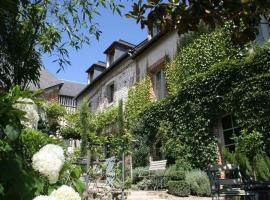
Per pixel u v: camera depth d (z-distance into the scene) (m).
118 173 7.68
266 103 7.55
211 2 2.68
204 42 9.83
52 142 1.72
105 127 15.48
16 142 1.45
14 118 1.39
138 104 12.97
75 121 17.52
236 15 2.79
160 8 2.79
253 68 8.04
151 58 13.00
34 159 1.40
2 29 3.03
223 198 6.39
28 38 3.35
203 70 9.64
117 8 3.99
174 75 10.93
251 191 4.20
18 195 1.25
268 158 6.59
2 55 3.18
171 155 9.87
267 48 7.87
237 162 6.49
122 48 17.23
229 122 8.80
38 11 3.54
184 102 9.89
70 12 3.96
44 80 21.64
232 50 8.88
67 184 1.71
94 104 18.11
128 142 11.39
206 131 9.10
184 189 7.61
